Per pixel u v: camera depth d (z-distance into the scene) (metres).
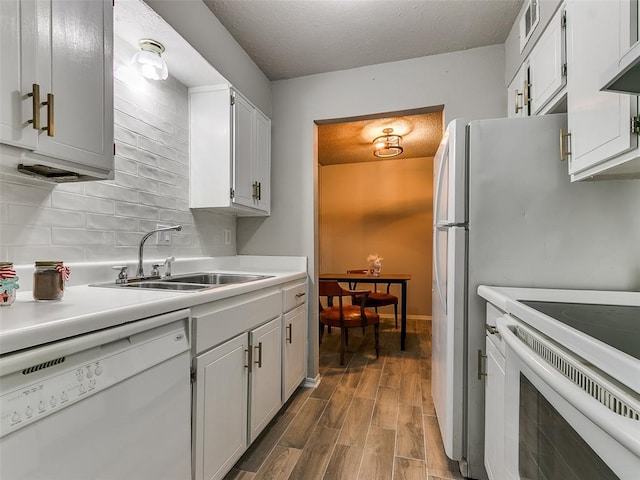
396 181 4.80
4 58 0.80
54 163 0.95
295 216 2.50
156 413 0.94
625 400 0.48
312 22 1.89
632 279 1.27
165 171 1.83
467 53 2.15
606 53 0.92
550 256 1.33
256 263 2.57
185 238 2.01
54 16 0.93
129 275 1.54
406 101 2.26
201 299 1.15
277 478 1.43
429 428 1.83
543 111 1.52
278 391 1.83
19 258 1.12
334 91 2.42
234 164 1.98
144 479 0.89
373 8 1.78
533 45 1.61
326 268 5.06
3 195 1.08
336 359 3.00
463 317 1.43
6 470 0.59
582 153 1.09
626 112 0.85
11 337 0.60
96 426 0.76
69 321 0.71
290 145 2.52
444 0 1.72
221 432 1.28
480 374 1.39
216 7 1.77
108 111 1.13
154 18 1.39
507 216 1.37
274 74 2.46
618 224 1.28
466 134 1.43
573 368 0.63
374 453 1.60
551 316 0.84
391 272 4.79
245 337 1.48
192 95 2.01
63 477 0.68
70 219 1.30
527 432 0.88
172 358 1.01
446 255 1.53
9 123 0.81
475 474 1.40
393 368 2.77
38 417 0.63
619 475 0.49
